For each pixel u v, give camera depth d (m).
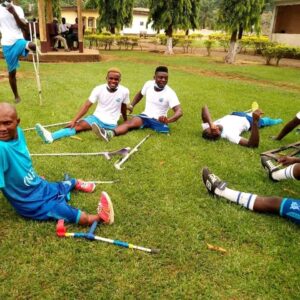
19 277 2.34
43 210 2.87
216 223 3.04
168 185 3.70
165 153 4.57
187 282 2.37
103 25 24.30
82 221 2.87
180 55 20.36
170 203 3.33
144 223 2.99
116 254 2.59
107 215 2.87
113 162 4.18
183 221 3.04
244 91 9.28
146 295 2.25
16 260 2.48
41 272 2.39
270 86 10.78
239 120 5.47
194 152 4.67
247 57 20.88
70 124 5.04
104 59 15.87
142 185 3.66
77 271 2.41
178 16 20.17
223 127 5.25
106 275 2.38
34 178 2.89
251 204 3.22
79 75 10.34
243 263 2.57
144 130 5.46
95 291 2.26
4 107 2.59
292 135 5.62
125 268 2.46
